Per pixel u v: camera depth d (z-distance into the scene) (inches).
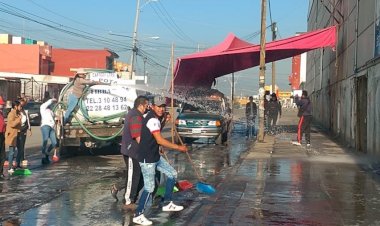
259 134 763.4
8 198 350.3
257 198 346.0
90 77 630.5
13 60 2409.0
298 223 277.3
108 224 279.6
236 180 422.6
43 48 2524.6
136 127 306.0
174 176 313.9
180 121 767.1
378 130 515.2
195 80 933.2
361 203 329.1
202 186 361.7
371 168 490.3
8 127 459.8
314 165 517.7
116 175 460.8
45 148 549.6
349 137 720.3
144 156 283.0
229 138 880.3
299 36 800.9
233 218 289.4
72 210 313.9
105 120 617.3
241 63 924.0
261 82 759.1
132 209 316.5
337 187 387.5
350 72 718.5
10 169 461.7
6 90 1739.7
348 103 735.1
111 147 692.7
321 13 1317.7
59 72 2743.6
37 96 1903.3
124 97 625.0
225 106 852.6
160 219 291.9
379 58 500.1
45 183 414.9
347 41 758.5
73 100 609.9
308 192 366.9
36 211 311.0
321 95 1332.4
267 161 552.7
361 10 629.9
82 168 509.0
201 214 300.7
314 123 1439.5
